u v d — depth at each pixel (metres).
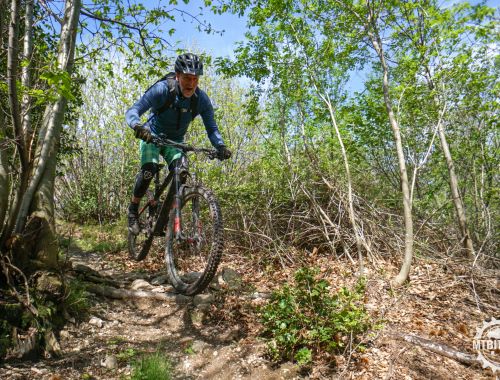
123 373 2.85
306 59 5.62
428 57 5.46
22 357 2.79
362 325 3.32
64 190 11.68
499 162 8.63
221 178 7.69
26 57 3.67
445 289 4.77
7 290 3.18
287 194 6.41
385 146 7.98
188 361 3.11
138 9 5.38
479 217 8.86
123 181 11.47
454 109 7.30
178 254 4.40
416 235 6.24
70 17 3.75
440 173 8.65
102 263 5.70
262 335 3.40
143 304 3.99
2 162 3.49
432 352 3.31
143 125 3.50
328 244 5.66
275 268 5.29
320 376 2.92
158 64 5.93
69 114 7.59
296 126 6.70
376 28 5.36
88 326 3.42
